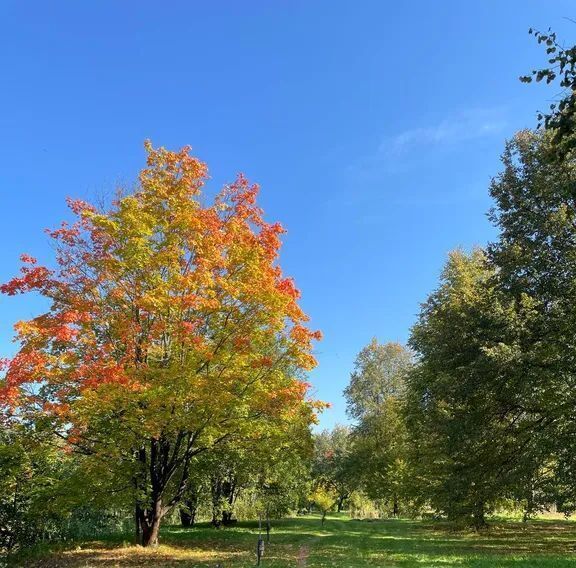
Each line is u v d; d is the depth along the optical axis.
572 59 5.97
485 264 20.61
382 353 50.47
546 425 17.25
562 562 13.76
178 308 14.95
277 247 17.75
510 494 18.86
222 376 14.99
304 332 17.50
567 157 17.42
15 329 13.22
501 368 17.12
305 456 20.61
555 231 17.94
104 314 15.59
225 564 14.70
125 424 15.04
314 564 14.80
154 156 17.42
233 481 31.66
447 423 19.33
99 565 14.66
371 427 46.03
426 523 32.66
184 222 15.72
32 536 21.22
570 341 16.81
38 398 14.67
